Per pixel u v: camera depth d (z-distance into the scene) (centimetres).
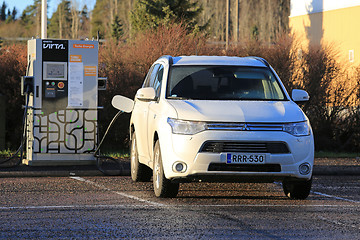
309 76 2847
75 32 16475
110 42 2734
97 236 999
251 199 1426
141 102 1697
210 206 1302
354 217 1190
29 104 2055
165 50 2709
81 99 2011
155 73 1700
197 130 1334
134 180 1741
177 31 2839
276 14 16762
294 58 2872
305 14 5569
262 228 1073
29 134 2055
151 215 1184
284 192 1502
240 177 1328
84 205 1301
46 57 1984
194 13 5212
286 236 1012
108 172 1897
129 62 2656
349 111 2912
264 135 1327
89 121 2019
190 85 1513
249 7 16775
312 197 1476
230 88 1511
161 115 1412
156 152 1436
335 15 5191
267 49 2909
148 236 1002
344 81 2900
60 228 1059
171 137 1349
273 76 1576
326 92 2862
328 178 1925
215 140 1321
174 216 1176
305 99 1536
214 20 15400
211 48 2912
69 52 1997
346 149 2934
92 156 2025
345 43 5066
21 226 1073
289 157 1334
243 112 1360
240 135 1322
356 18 4966
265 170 1331
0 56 2581
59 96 1998
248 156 1319
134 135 1753
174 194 1412
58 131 2002
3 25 15812
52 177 1836
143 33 2867
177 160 1333
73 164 2011
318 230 1061
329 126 2908
